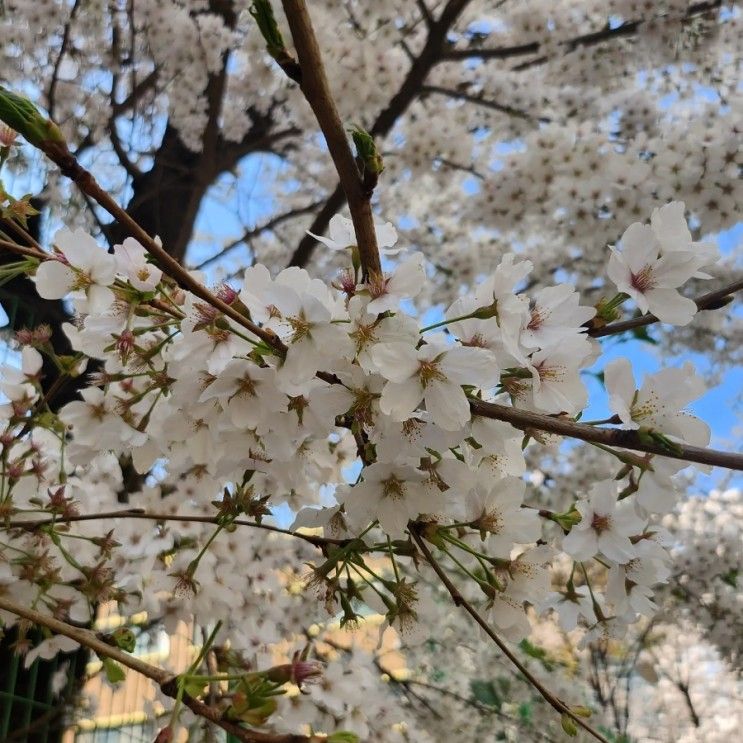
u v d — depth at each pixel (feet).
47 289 0.90
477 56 3.30
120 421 1.18
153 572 1.63
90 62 3.66
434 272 3.74
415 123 3.38
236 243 3.70
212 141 3.33
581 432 0.80
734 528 3.64
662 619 3.71
